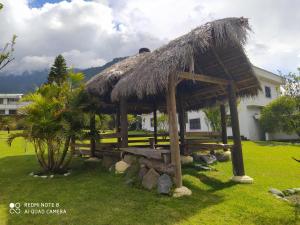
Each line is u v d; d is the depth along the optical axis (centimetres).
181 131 1054
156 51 716
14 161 1105
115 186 674
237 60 707
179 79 627
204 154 991
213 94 957
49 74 2466
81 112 842
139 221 448
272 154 1266
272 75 2573
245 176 705
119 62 1062
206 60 752
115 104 1101
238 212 484
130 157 820
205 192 605
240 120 2352
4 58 729
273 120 2086
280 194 593
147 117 3353
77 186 689
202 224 435
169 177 622
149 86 586
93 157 1075
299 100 2014
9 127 821
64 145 879
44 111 795
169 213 481
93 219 461
